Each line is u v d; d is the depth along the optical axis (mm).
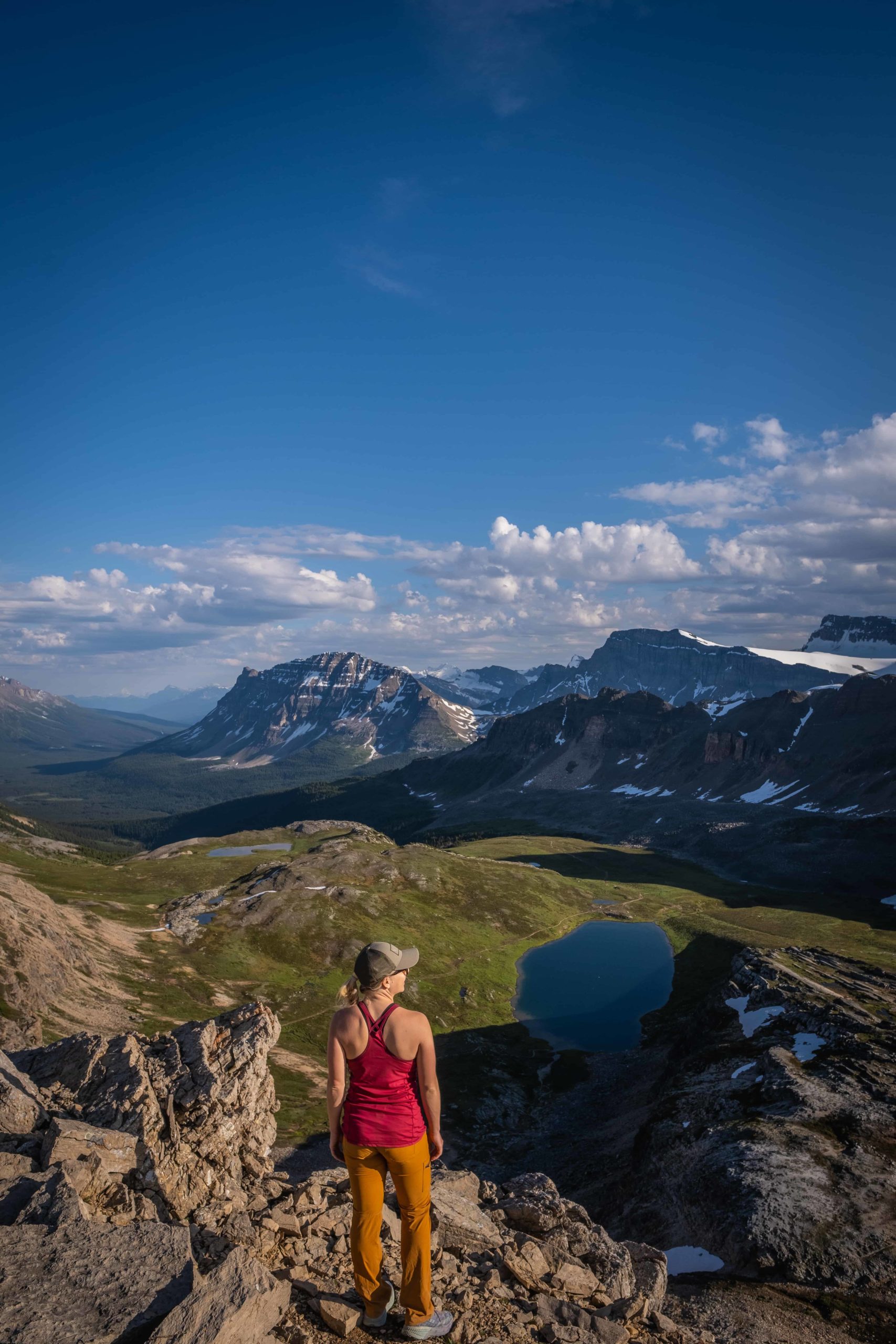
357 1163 7465
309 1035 116500
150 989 117812
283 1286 7266
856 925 182625
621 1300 10641
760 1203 39438
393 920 168500
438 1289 9422
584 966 159000
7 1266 6633
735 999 88125
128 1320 6137
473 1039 121938
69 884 185625
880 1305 30578
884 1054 59844
